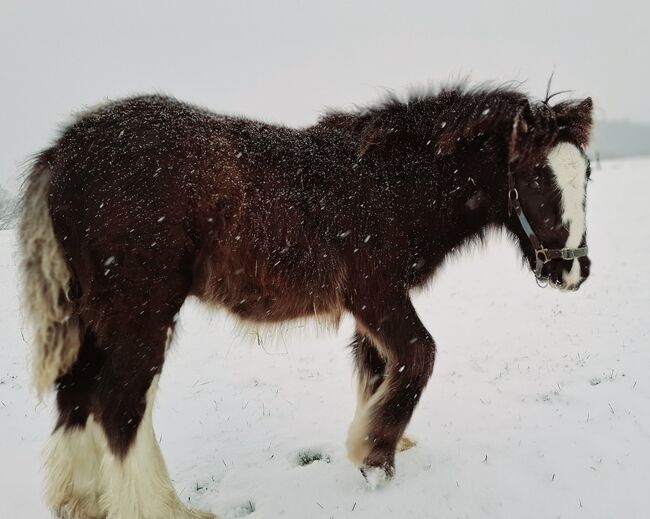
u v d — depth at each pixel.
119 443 1.39
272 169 1.55
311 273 1.58
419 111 1.77
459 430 1.99
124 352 1.41
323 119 1.82
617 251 5.63
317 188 1.59
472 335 3.15
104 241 1.39
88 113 1.53
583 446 1.82
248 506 1.67
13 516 1.60
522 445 1.85
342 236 1.60
